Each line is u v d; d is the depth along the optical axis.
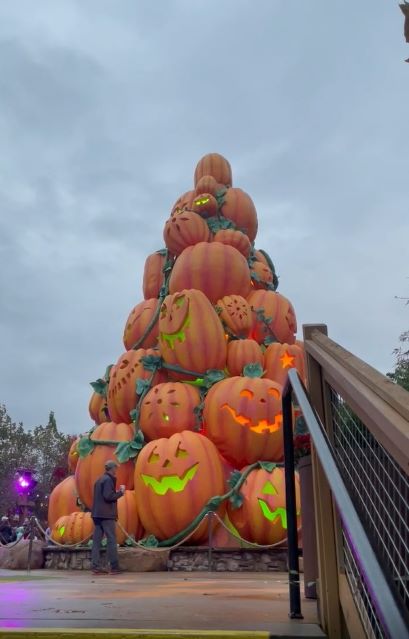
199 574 11.08
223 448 14.37
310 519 4.21
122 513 13.70
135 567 12.32
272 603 3.93
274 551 12.84
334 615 2.63
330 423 2.91
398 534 2.02
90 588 5.92
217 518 12.83
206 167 21.53
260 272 19.11
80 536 14.52
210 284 17.12
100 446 15.48
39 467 57.84
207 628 2.61
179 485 13.45
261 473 13.77
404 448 1.44
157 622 2.82
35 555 14.48
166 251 19.45
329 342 2.86
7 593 5.06
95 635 2.40
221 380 15.38
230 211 19.67
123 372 16.61
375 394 1.83
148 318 18.12
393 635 1.05
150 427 15.02
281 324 17.78
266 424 14.27
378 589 1.20
